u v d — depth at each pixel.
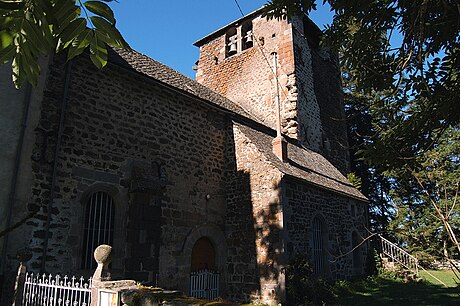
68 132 8.16
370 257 16.33
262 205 11.17
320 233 13.14
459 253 3.67
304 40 19.25
